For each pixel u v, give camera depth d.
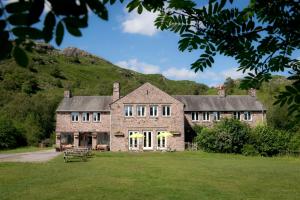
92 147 54.56
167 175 25.33
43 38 2.34
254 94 58.06
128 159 37.16
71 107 55.72
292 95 3.79
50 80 118.75
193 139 53.97
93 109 55.19
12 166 30.19
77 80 137.62
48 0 2.31
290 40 3.98
